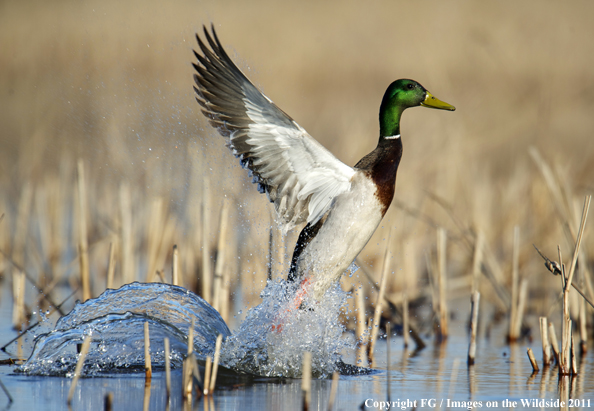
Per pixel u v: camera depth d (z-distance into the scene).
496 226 14.39
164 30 22.92
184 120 18.06
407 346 9.54
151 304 8.55
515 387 7.18
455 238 12.25
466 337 10.23
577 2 25.36
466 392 6.96
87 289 10.50
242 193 13.10
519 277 12.68
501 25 23.70
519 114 18.22
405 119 17.80
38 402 6.27
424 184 15.02
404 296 9.84
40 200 14.23
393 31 24.83
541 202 13.62
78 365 6.40
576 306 10.23
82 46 22.84
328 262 8.12
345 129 16.17
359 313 9.59
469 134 16.45
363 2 26.98
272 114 7.73
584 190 14.40
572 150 17.84
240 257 12.27
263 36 24.08
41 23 24.38
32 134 19.84
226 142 7.95
